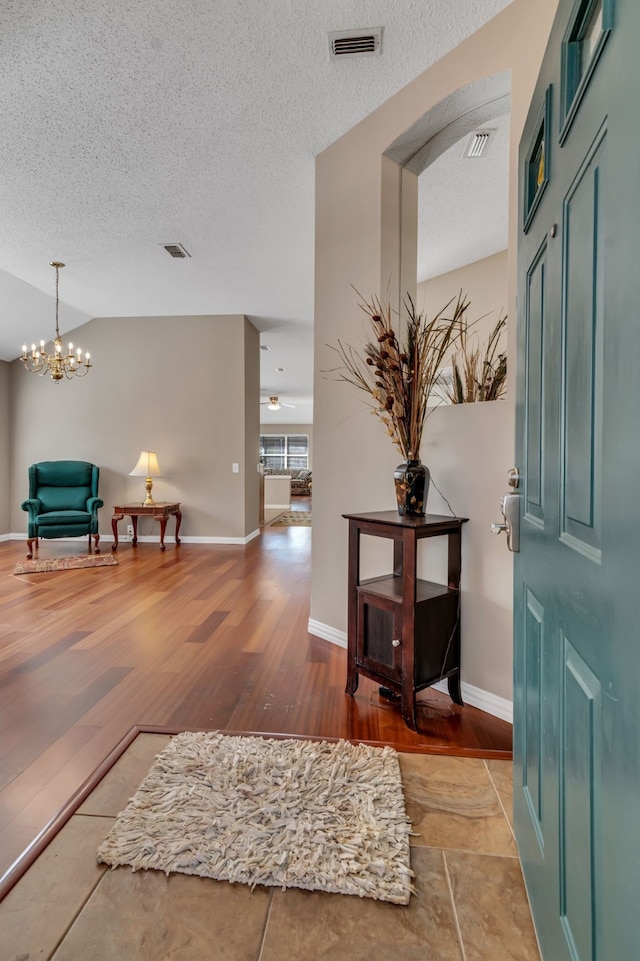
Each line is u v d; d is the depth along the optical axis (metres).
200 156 2.83
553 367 0.95
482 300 4.17
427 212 3.41
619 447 0.60
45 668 2.36
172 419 6.08
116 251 4.11
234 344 5.99
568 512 0.84
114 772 1.54
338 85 2.29
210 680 2.24
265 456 16.38
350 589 2.07
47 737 1.76
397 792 1.44
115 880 1.15
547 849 0.94
